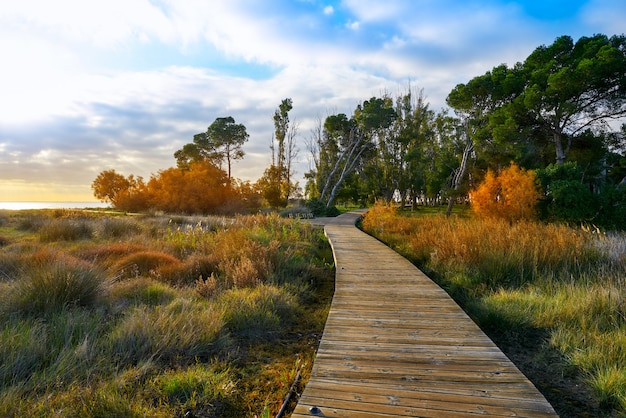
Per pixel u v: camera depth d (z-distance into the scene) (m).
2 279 6.33
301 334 5.02
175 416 2.88
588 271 7.00
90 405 2.73
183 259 9.05
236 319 5.02
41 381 3.06
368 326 4.57
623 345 3.86
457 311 5.20
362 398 2.82
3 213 21.89
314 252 11.81
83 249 9.79
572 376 3.72
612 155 25.59
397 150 44.19
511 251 7.75
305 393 2.90
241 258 7.77
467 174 33.78
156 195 35.81
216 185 34.81
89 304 5.23
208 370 3.60
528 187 15.83
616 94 19.95
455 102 27.45
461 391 2.93
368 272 7.97
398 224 17.06
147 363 3.52
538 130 23.38
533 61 23.58
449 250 8.98
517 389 2.96
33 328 3.88
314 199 36.22
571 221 14.75
